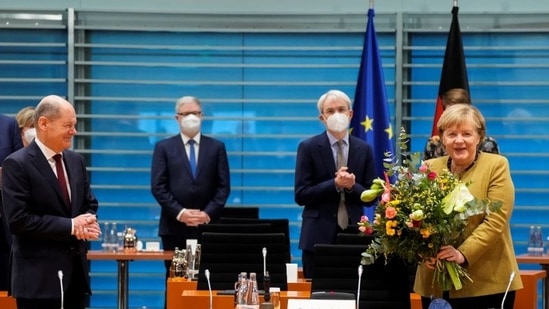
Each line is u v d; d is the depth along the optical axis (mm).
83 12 19312
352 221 13984
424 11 19188
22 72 19344
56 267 10508
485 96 19109
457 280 8688
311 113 19484
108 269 19234
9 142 14305
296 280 12555
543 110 19031
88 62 19250
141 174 19453
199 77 19547
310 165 14266
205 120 19562
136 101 19500
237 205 19375
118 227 19312
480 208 8477
